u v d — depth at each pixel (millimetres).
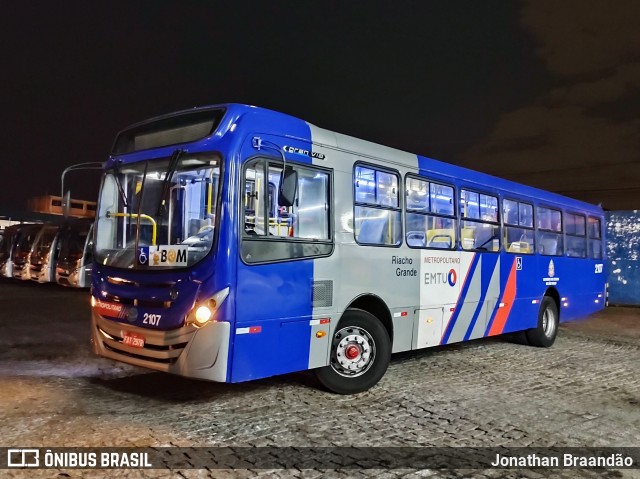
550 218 11211
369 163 6945
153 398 6277
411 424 5562
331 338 6309
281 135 5875
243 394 6523
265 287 5543
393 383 7305
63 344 9578
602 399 6844
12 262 21922
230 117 5551
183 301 5293
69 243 18859
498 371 8320
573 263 11953
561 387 7410
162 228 5684
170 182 5672
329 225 6336
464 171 8781
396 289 7211
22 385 6727
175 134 5934
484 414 5984
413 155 7746
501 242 9516
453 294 8281
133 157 6145
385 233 7137
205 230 5402
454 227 8398
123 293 5770
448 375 7922
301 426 5379
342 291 6426
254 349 5418
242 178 5430
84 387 6715
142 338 5555
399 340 7277
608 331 13516
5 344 9484
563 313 11500
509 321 9711
